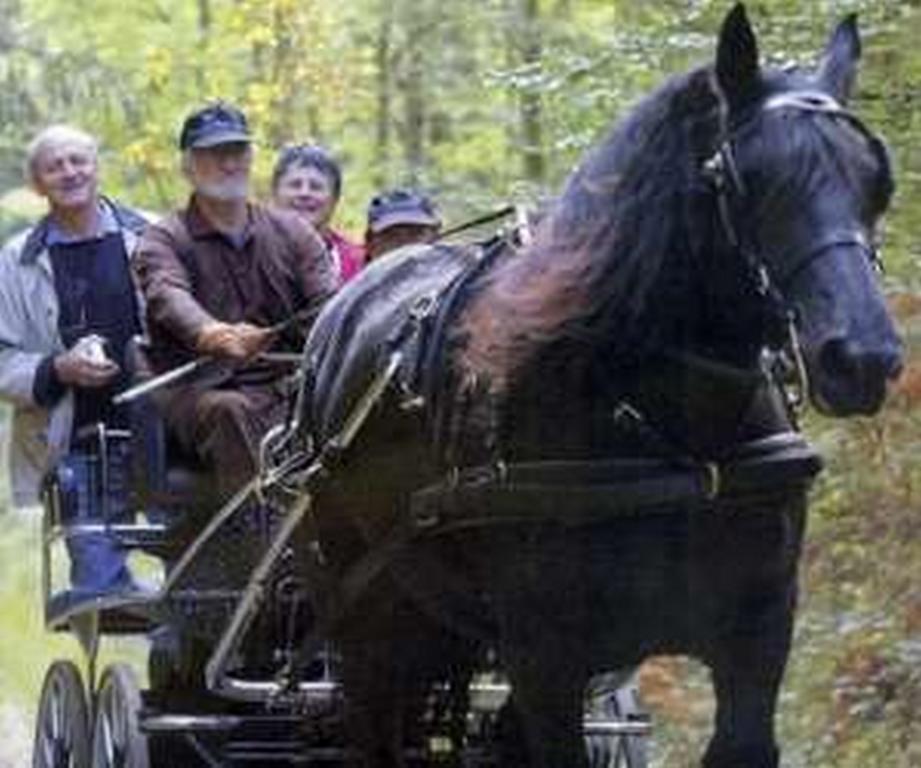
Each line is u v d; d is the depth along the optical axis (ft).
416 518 35.94
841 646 48.83
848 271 30.91
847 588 49.42
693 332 33.09
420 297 37.58
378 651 39.83
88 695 45.57
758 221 31.71
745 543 33.60
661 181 32.78
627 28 63.52
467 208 92.12
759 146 31.73
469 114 100.63
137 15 101.35
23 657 85.10
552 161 83.35
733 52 32.12
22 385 47.32
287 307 44.70
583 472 33.35
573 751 34.06
